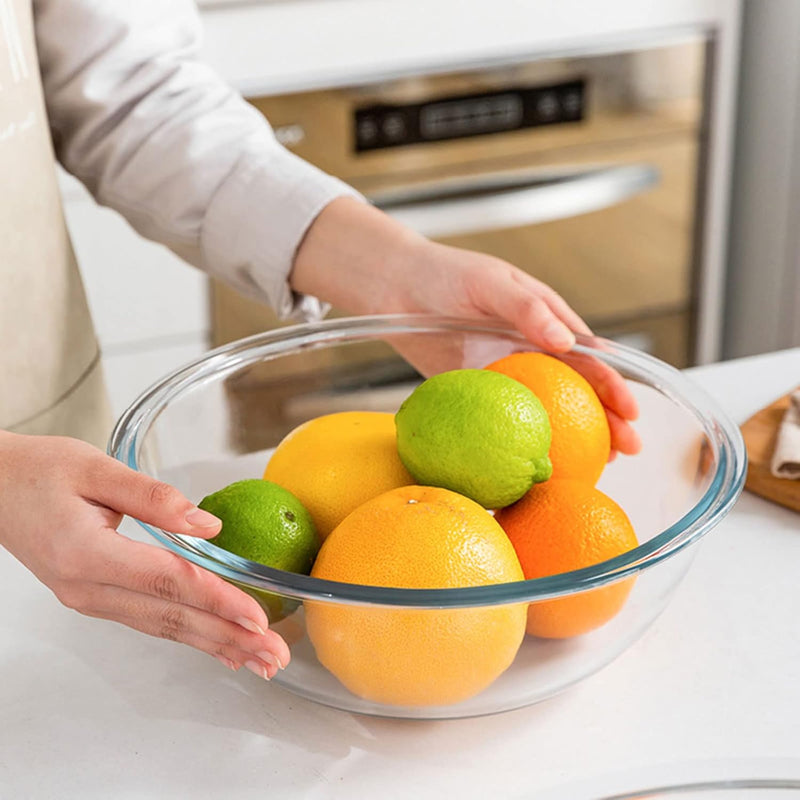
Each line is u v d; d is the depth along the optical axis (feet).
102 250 5.37
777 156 6.14
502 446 1.71
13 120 2.57
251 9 5.18
